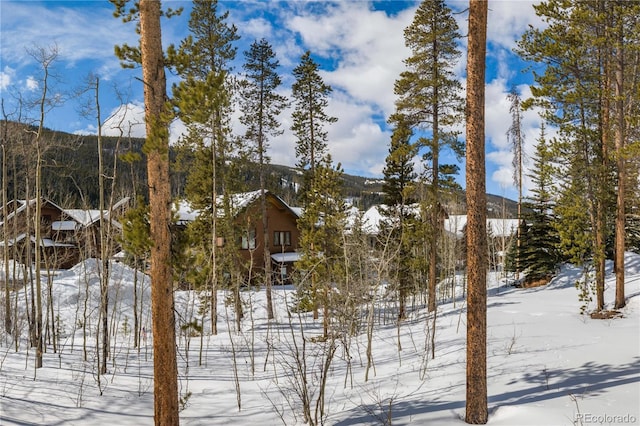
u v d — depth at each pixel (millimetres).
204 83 8281
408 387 11500
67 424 9266
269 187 31688
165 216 8406
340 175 23750
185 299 32719
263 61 29125
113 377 13836
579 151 19922
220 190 28875
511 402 8852
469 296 8320
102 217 15625
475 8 8477
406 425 8422
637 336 13422
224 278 28094
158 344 8281
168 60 8484
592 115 20453
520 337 14773
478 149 8414
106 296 15070
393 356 16234
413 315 26672
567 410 7945
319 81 29266
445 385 11102
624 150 17594
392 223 24953
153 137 8117
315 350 18844
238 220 30000
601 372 10078
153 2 8430
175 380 8391
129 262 29500
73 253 40125
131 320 28656
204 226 25203
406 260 24109
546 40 19172
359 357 16281
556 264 32594
